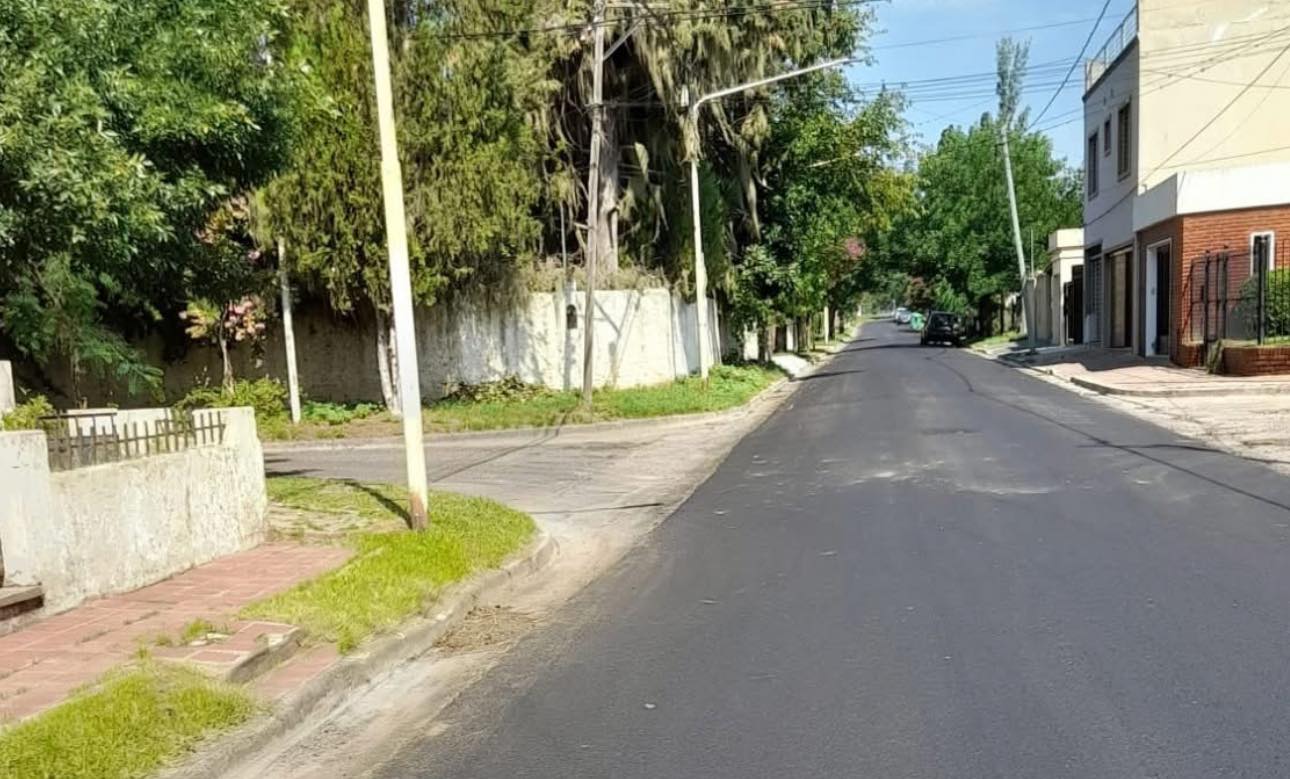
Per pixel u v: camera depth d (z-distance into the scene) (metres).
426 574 6.87
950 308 52.06
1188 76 24.41
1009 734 4.22
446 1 18.03
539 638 5.97
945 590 6.34
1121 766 3.89
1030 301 39.84
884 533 8.02
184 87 8.04
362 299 19.77
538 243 23.12
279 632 5.47
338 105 15.87
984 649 5.24
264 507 8.37
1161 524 7.86
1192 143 24.50
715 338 29.33
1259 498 8.66
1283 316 18.86
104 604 6.28
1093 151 30.89
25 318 12.54
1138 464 10.59
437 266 18.44
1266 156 24.14
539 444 16.67
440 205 17.89
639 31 20.67
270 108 9.12
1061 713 4.40
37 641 5.49
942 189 50.56
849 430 15.03
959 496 9.36
